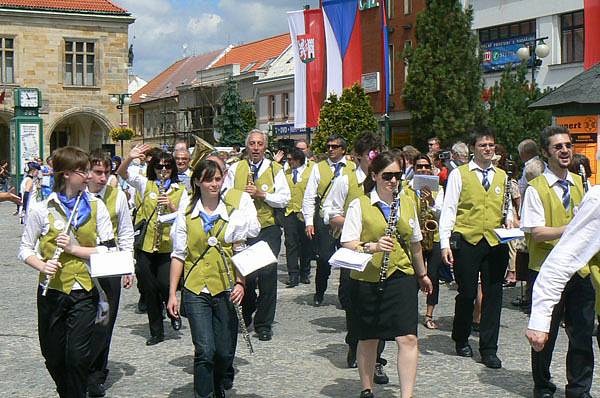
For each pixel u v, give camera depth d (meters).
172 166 9.02
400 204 6.29
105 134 53.78
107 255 5.85
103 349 6.96
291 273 13.29
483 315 7.85
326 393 6.92
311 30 26.75
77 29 52.47
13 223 28.16
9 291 12.91
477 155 8.05
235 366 7.88
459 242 7.93
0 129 54.38
